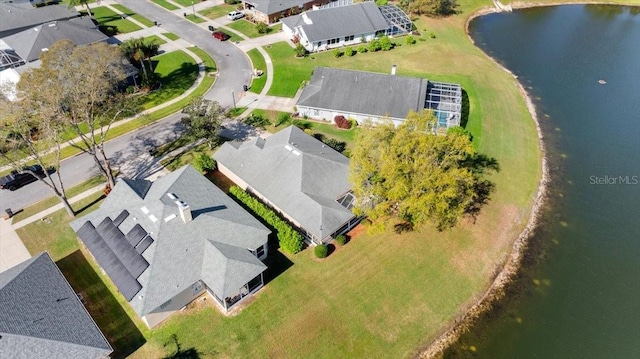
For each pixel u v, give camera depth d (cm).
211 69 7931
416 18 9944
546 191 5625
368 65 8106
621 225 5188
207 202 4503
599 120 6962
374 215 4372
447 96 6644
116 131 6350
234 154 5419
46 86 4378
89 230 4341
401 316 4100
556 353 3925
